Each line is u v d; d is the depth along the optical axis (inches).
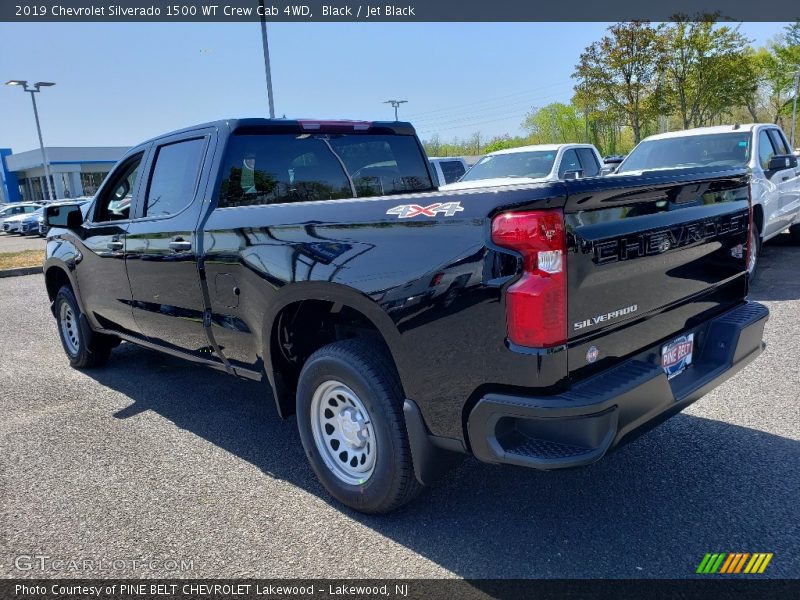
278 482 143.6
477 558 111.5
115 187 195.6
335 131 175.2
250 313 141.0
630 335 109.4
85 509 133.7
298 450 161.0
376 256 112.0
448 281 101.7
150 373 231.0
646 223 109.5
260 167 161.0
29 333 309.7
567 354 96.9
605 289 102.2
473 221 98.8
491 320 97.6
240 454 159.2
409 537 118.9
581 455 94.8
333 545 117.6
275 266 130.5
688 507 123.5
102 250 192.9
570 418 94.1
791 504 122.3
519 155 462.9
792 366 195.8
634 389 99.4
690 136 347.3
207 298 154.0
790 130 1972.2
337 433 129.8
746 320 130.8
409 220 107.5
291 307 135.1
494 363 98.6
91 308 212.5
